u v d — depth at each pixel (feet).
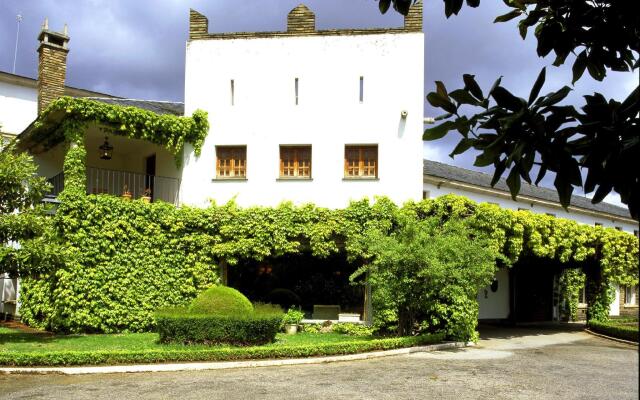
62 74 72.95
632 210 6.40
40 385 33.32
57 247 47.16
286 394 31.30
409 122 62.49
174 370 38.88
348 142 62.85
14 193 46.88
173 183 65.51
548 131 6.84
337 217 60.34
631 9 7.04
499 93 6.91
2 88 80.07
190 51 65.62
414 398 30.81
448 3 8.11
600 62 7.84
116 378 35.76
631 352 54.24
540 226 62.64
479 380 36.63
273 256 61.57
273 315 48.03
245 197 62.90
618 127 6.41
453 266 50.06
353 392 32.04
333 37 64.28
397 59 63.41
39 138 66.74
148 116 60.29
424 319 58.03
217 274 60.59
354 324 59.47
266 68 64.64
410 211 58.80
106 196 57.00
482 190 81.97
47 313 56.18
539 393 33.04
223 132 64.13
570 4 7.61
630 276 77.66
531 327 83.41
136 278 57.31
